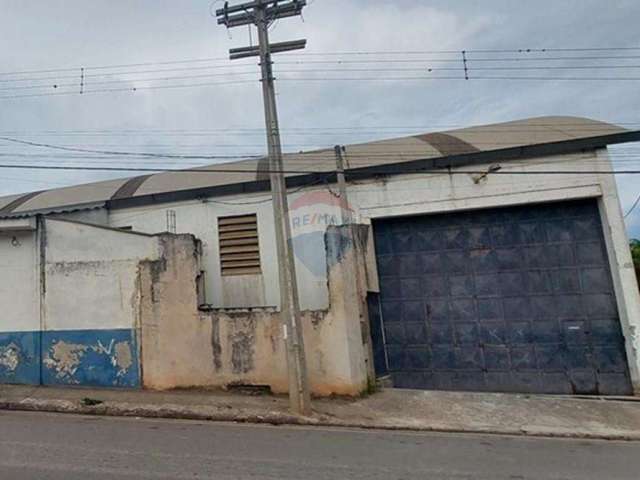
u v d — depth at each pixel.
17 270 11.10
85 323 10.66
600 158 11.41
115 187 15.12
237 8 9.43
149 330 10.40
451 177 12.08
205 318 10.28
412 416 8.71
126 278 10.63
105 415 8.58
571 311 11.43
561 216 11.78
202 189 12.86
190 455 6.04
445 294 12.16
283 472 5.44
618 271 11.00
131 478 5.07
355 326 10.27
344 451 6.48
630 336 10.77
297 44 9.28
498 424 8.37
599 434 7.90
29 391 10.01
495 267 11.98
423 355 12.05
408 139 14.61
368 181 12.46
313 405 9.10
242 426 7.92
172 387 10.16
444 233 12.36
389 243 12.60
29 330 10.85
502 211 12.09
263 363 9.93
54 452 6.02
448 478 5.40
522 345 11.58
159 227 13.09
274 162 9.14
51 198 15.45
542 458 6.41
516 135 12.82
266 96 9.28
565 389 11.18
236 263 12.55
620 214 11.11
